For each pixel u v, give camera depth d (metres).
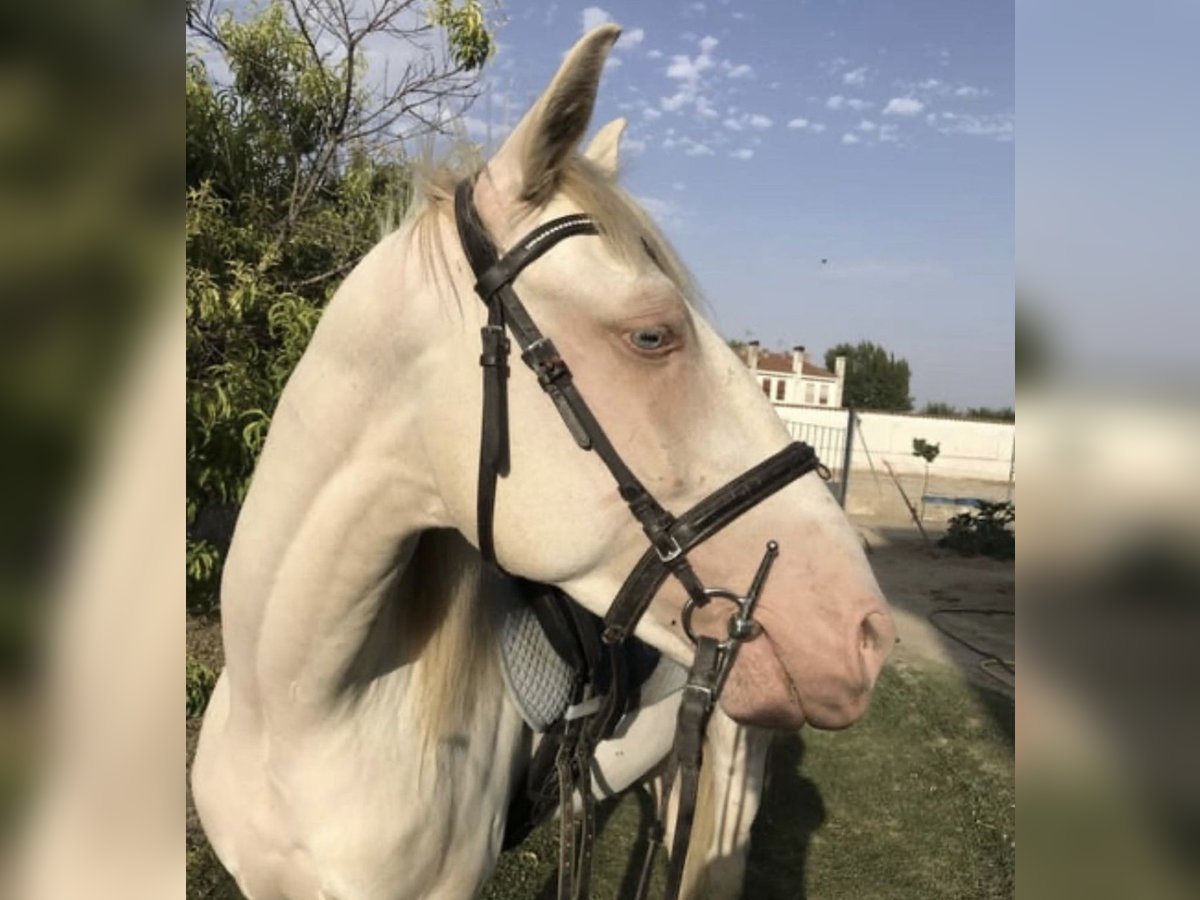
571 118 1.23
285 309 3.00
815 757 4.66
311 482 1.36
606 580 1.31
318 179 3.51
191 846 3.05
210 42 3.56
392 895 1.51
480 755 1.65
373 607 1.40
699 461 1.26
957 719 5.24
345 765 1.46
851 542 1.30
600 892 3.28
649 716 2.14
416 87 3.59
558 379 1.23
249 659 1.45
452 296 1.27
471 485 1.27
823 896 3.42
